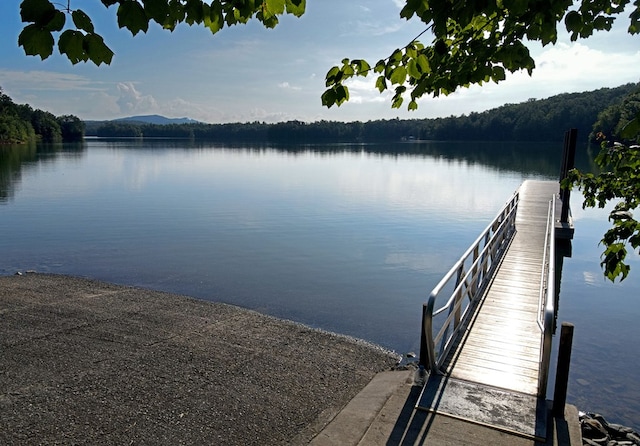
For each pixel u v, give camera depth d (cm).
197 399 496
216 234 1564
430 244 1450
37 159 5184
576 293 1021
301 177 3553
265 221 1812
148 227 1666
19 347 614
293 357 632
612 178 326
